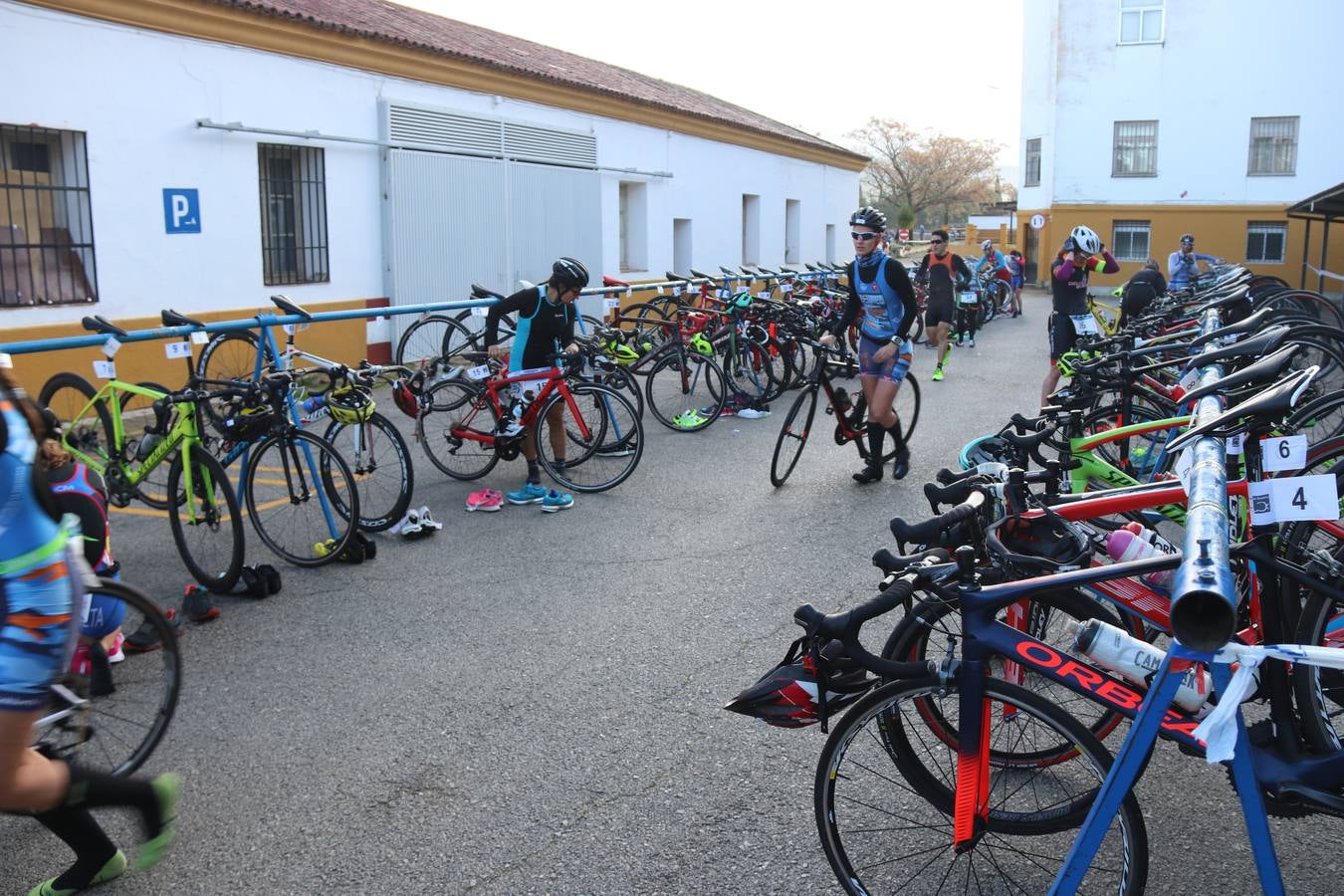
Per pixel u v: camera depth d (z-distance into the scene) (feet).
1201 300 33.96
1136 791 11.07
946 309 42.52
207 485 17.42
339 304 41.42
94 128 32.12
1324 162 97.76
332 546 18.75
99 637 11.39
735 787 11.31
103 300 32.73
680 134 66.49
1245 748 7.43
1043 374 44.80
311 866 10.13
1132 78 102.73
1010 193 260.42
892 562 8.75
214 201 36.01
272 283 38.65
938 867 9.65
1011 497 10.65
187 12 34.17
